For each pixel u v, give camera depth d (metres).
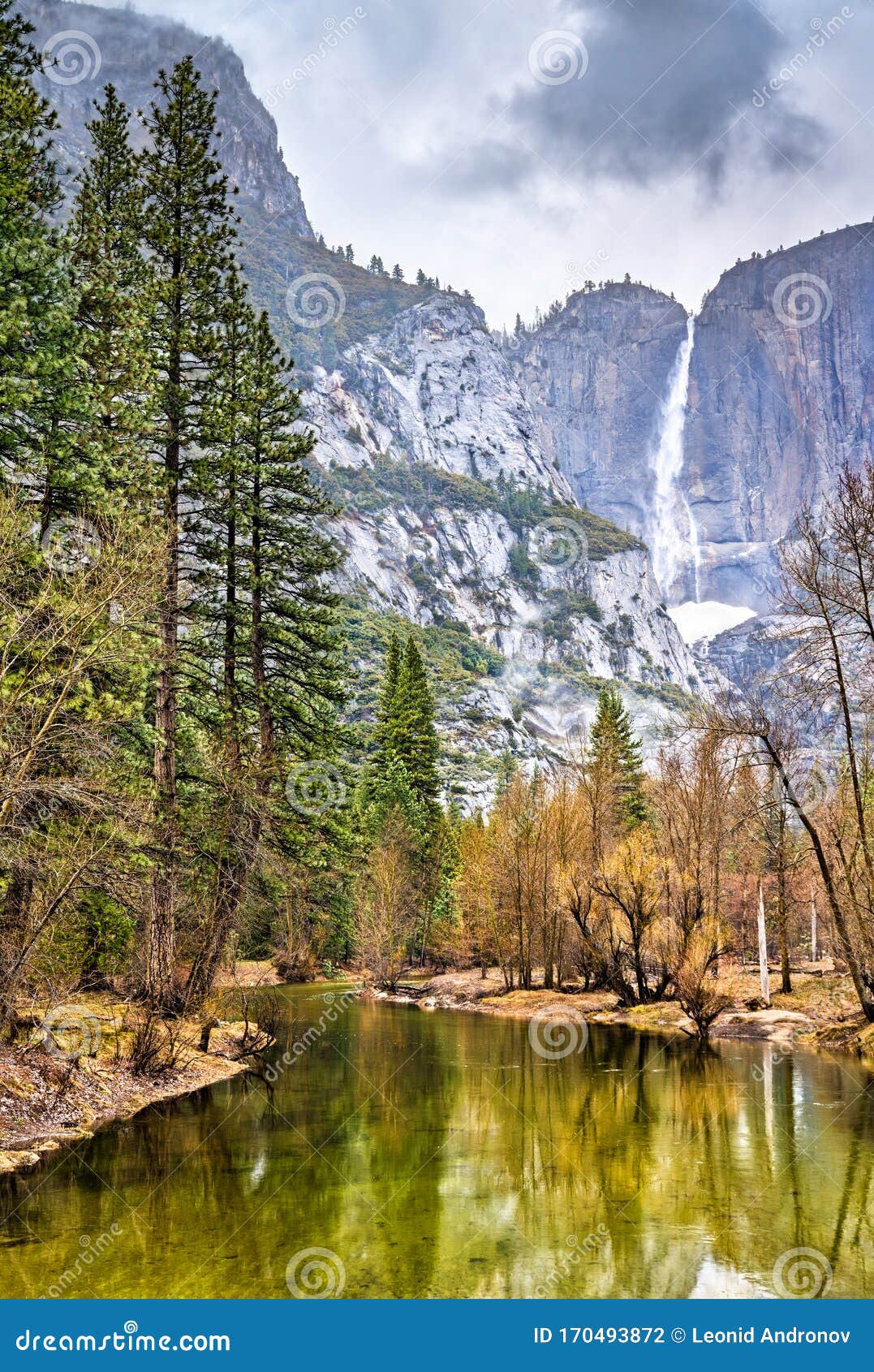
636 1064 27.92
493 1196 14.43
